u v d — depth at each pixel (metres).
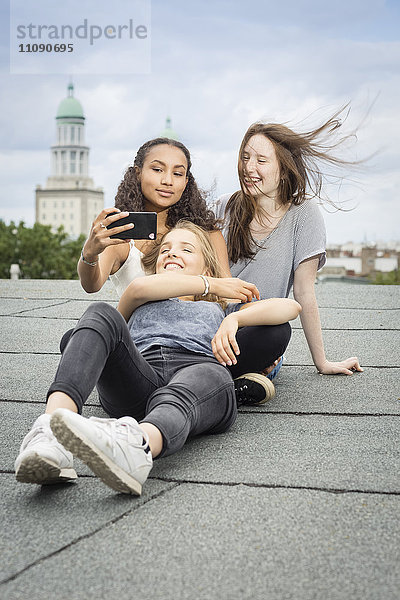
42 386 3.05
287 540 1.60
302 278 3.04
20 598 1.37
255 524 1.68
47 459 1.77
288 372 3.35
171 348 2.38
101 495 1.87
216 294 2.55
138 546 1.57
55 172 163.50
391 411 2.66
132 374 2.17
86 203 145.12
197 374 2.18
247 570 1.47
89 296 6.38
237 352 2.39
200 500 1.82
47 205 145.75
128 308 2.54
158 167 2.80
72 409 1.90
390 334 4.43
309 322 3.19
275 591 1.39
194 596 1.37
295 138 2.86
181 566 1.48
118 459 1.77
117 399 2.24
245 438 2.33
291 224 2.96
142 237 2.43
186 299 2.63
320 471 2.02
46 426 1.86
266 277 2.98
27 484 1.95
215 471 2.03
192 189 2.89
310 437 2.35
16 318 5.02
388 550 1.55
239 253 2.97
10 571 1.47
